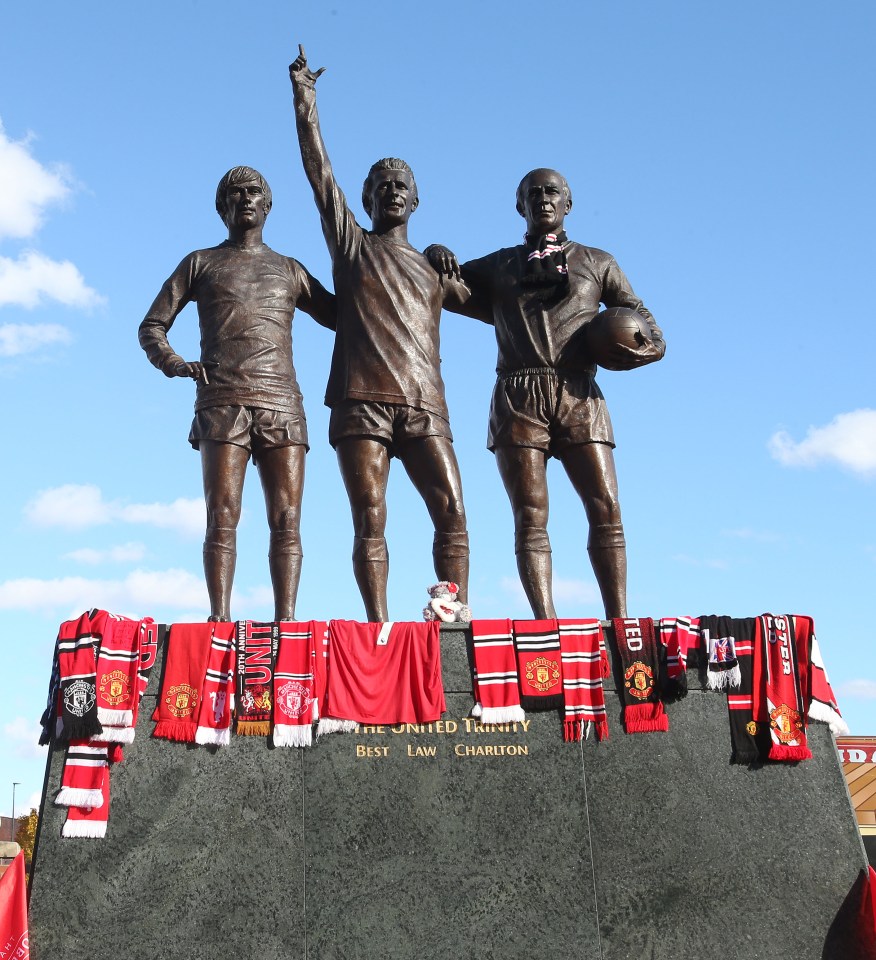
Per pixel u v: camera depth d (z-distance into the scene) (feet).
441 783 28.91
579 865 28.71
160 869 27.53
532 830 28.84
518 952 27.91
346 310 34.81
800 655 31.35
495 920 28.07
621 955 28.19
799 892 29.17
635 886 28.73
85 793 27.58
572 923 28.27
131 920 27.12
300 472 32.96
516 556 33.96
